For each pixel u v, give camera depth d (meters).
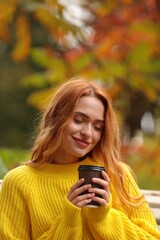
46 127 4.29
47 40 21.86
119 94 11.54
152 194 5.25
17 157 8.23
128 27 10.88
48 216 4.20
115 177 4.34
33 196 4.24
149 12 11.25
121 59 10.99
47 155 4.28
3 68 24.31
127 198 4.38
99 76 10.55
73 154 4.22
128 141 11.90
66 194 4.23
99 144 4.33
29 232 4.26
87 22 11.38
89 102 4.19
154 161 10.09
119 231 4.10
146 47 10.69
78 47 10.99
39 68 24.08
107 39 10.79
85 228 4.18
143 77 10.77
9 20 10.45
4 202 4.27
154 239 4.17
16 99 24.33
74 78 4.41
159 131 12.87
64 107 4.20
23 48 10.95
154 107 12.88
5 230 4.20
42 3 10.80
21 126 24.39
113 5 11.56
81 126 4.20
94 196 3.90
